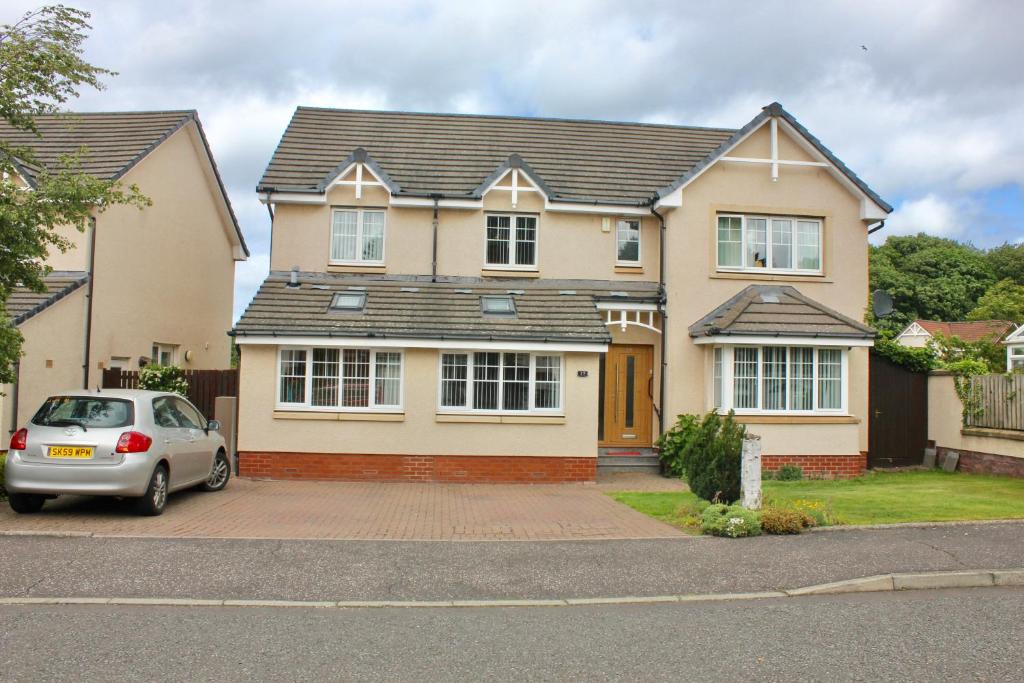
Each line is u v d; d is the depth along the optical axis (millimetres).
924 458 17000
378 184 16922
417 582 7465
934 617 6512
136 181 17312
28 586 7055
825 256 16922
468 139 19125
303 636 5914
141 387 15141
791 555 8422
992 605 6914
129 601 6734
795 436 15367
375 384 14742
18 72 10797
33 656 5348
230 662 5301
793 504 10234
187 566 7750
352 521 10305
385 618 6453
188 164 20047
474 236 17109
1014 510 10805
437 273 16984
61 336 15086
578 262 17250
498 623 6344
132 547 8375
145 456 9844
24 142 17562
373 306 15383
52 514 10070
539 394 14938
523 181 17234
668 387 16406
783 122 16688
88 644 5625
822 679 5074
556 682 5016
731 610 6758
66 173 11312
